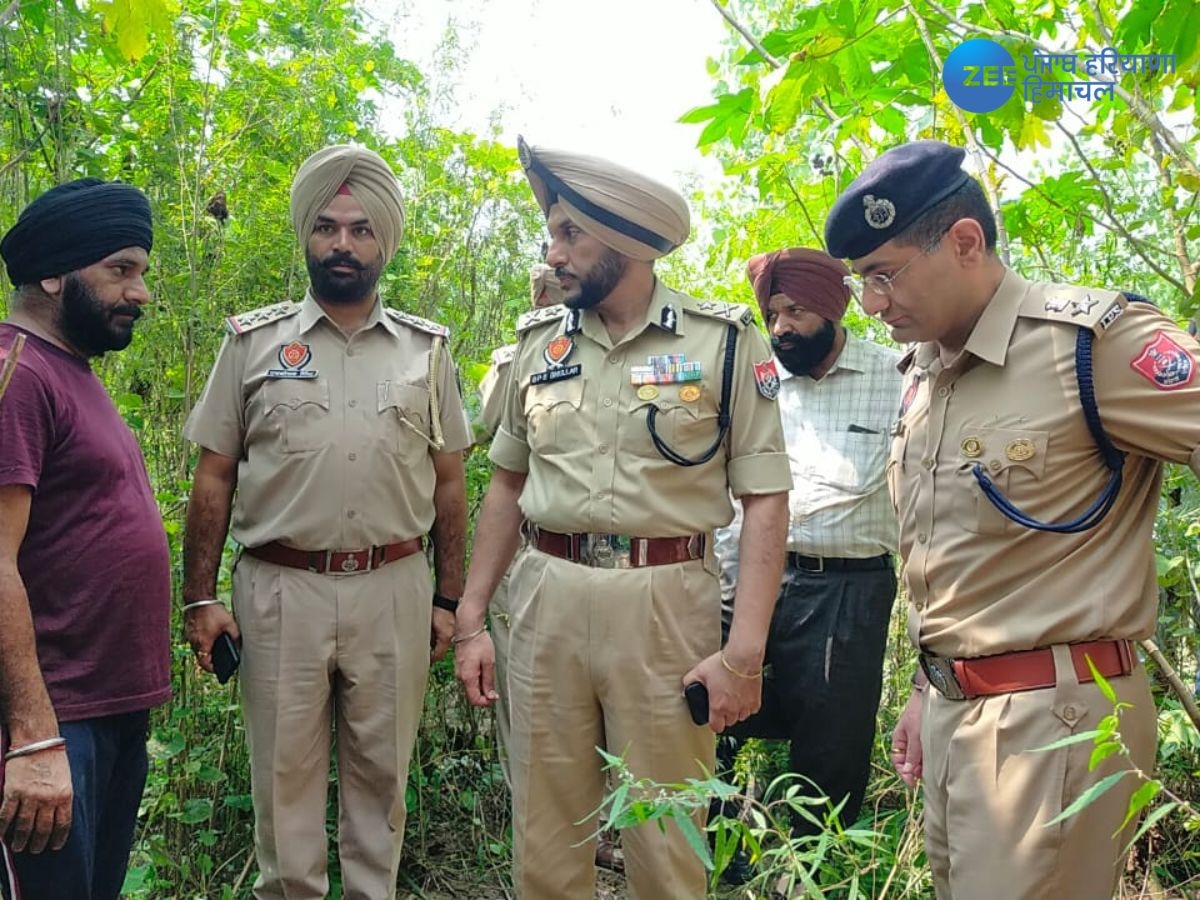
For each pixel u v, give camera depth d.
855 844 2.60
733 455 2.17
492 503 2.40
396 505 2.54
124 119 3.32
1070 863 1.54
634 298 2.17
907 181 1.64
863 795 2.88
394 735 2.55
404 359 2.63
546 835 2.16
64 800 1.71
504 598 2.98
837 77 2.43
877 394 2.86
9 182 2.62
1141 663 1.64
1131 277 3.24
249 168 3.42
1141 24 2.15
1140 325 1.56
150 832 2.85
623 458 2.09
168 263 3.10
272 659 2.46
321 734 2.51
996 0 2.41
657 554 2.09
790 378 2.99
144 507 1.99
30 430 1.78
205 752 2.78
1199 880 2.51
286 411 2.47
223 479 2.56
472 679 2.30
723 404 2.13
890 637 3.53
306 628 2.46
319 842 2.50
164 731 2.58
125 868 2.09
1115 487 1.57
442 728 3.35
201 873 2.77
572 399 2.15
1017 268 3.38
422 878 3.10
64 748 1.72
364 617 2.50
